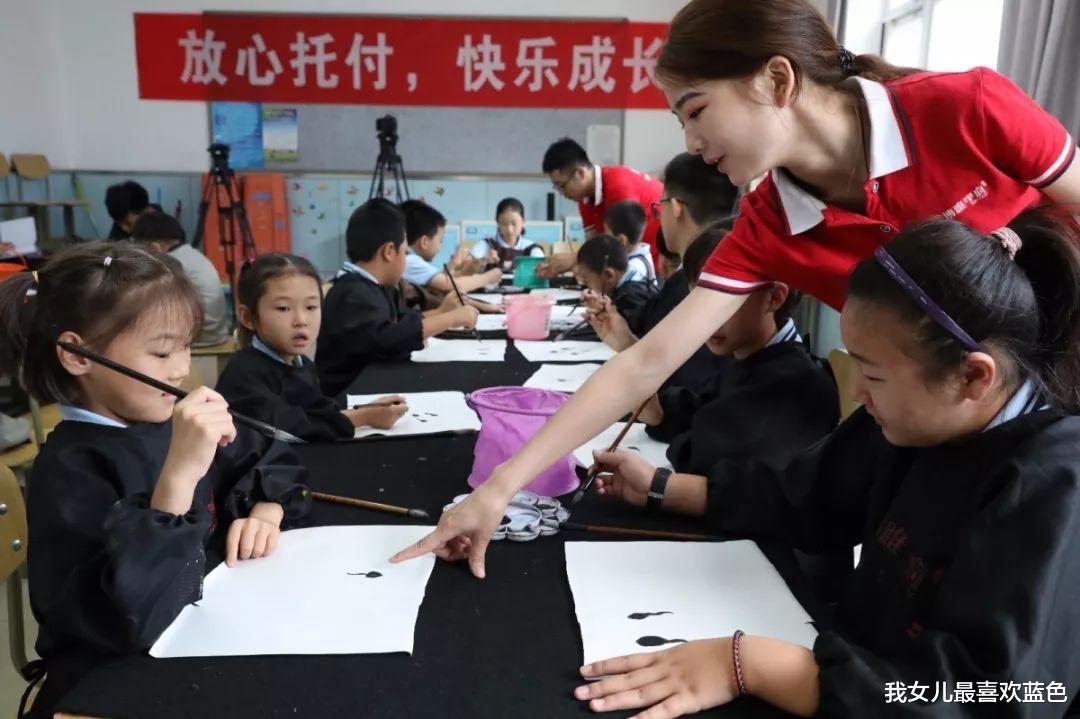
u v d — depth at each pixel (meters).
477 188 5.48
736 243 0.97
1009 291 0.66
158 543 0.73
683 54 0.84
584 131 5.44
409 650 0.71
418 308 2.99
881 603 0.80
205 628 0.74
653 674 0.66
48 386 0.87
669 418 1.33
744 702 0.65
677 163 1.70
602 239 2.56
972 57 3.14
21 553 1.15
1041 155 0.89
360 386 1.75
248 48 5.30
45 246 4.87
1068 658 0.60
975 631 0.60
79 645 0.76
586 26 5.31
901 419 0.70
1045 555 0.60
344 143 5.43
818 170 0.92
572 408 0.89
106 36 5.25
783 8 0.83
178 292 0.89
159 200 5.42
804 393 1.13
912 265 0.66
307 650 0.71
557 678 0.68
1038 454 0.64
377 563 0.88
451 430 1.39
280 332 1.43
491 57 5.34
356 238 2.14
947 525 0.73
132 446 0.87
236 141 5.40
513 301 2.32
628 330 1.82
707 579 0.85
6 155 4.72
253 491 0.99
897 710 0.58
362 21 5.29
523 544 0.94
